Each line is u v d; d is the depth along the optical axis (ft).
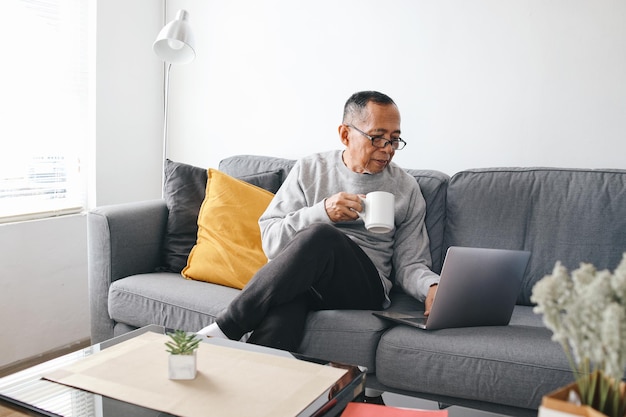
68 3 8.75
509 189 6.61
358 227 6.60
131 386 3.58
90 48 9.09
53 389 3.57
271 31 9.13
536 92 7.33
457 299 4.97
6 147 8.07
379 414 3.43
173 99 10.18
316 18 8.73
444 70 7.85
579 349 2.22
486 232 6.58
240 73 9.48
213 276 6.95
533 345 4.78
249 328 5.31
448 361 4.83
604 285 2.11
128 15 9.52
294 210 6.74
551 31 7.19
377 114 6.43
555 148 7.29
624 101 6.89
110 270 7.00
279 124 9.20
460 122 7.81
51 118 8.66
